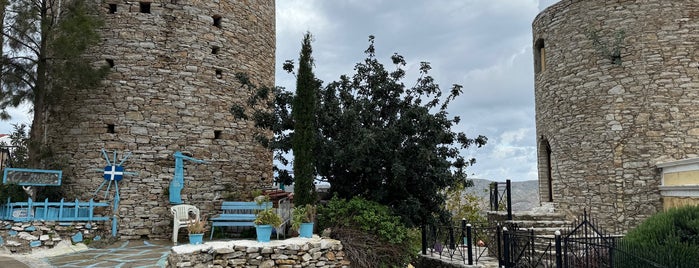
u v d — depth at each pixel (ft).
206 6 39.27
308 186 29.04
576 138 38.60
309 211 26.53
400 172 29.40
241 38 41.55
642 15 36.19
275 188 41.57
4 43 33.04
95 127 35.73
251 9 43.11
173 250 21.94
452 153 35.14
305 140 29.53
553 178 41.11
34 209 30.58
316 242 24.53
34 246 28.96
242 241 24.22
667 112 34.99
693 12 35.40
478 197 71.82
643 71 35.78
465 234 37.88
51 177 32.63
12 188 30.96
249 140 41.14
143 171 35.58
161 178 35.91
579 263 25.08
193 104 37.68
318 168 31.45
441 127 32.73
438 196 35.24
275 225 24.62
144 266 24.62
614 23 37.11
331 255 24.80
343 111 31.81
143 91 36.35
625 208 35.40
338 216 28.78
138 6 37.24
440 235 36.17
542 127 43.19
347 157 30.35
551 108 41.42
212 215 37.27
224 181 38.65
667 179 33.37
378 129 31.22
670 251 19.22
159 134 36.32
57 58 33.78
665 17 35.70
